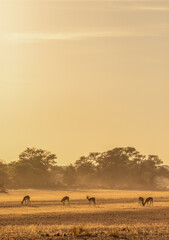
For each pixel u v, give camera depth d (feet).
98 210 346.33
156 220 276.00
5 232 192.24
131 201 490.90
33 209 363.97
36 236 173.88
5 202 459.32
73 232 181.88
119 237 170.81
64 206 403.34
